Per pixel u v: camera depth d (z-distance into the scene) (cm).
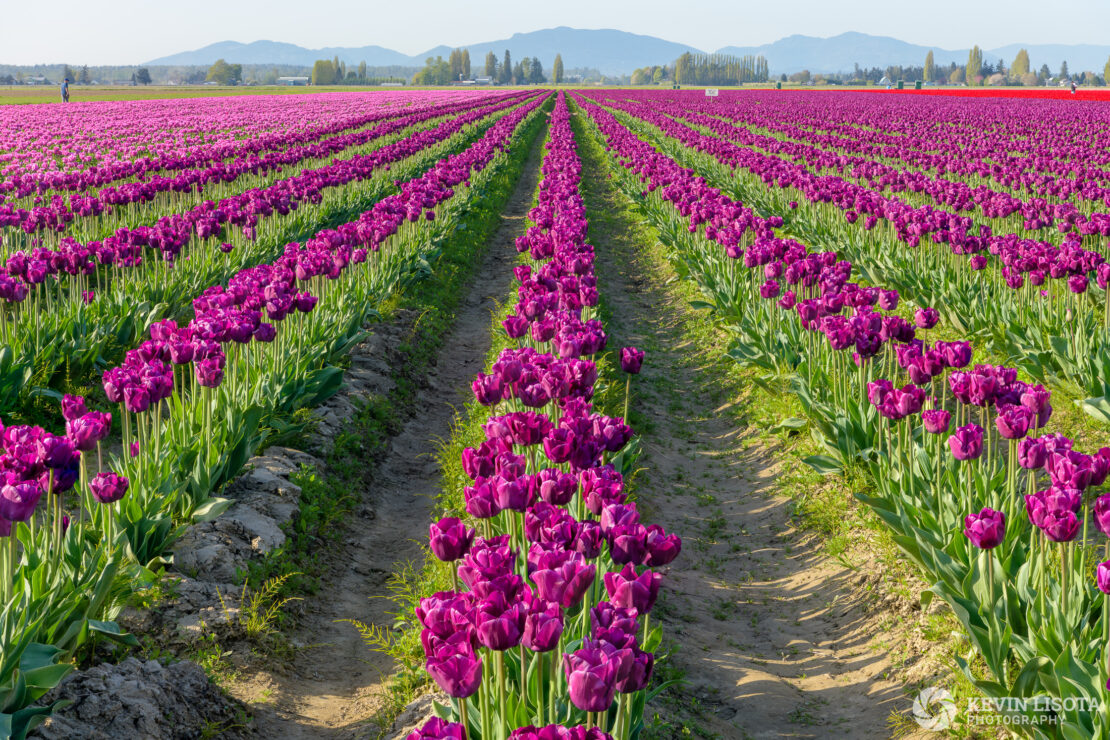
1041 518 422
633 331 1447
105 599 538
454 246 1941
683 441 1024
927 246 1452
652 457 954
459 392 1210
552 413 621
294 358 923
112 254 1130
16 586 485
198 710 489
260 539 674
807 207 2128
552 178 2262
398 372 1163
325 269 1066
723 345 1285
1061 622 447
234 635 576
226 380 828
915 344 644
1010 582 500
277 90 16388
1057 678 413
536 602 332
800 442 911
